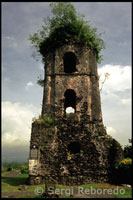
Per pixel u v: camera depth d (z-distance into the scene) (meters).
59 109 15.52
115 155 13.98
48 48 17.59
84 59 16.83
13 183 13.91
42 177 13.52
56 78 16.38
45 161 13.90
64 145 14.46
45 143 14.30
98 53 18.59
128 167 12.94
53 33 17.34
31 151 13.91
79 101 15.70
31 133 14.45
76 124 15.02
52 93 16.12
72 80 16.27
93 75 16.62
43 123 14.80
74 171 13.81
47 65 17.16
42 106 16.05
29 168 13.51
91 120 15.16
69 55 17.75
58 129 14.93
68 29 17.34
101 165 13.93
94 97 15.92
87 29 17.53
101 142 14.51
